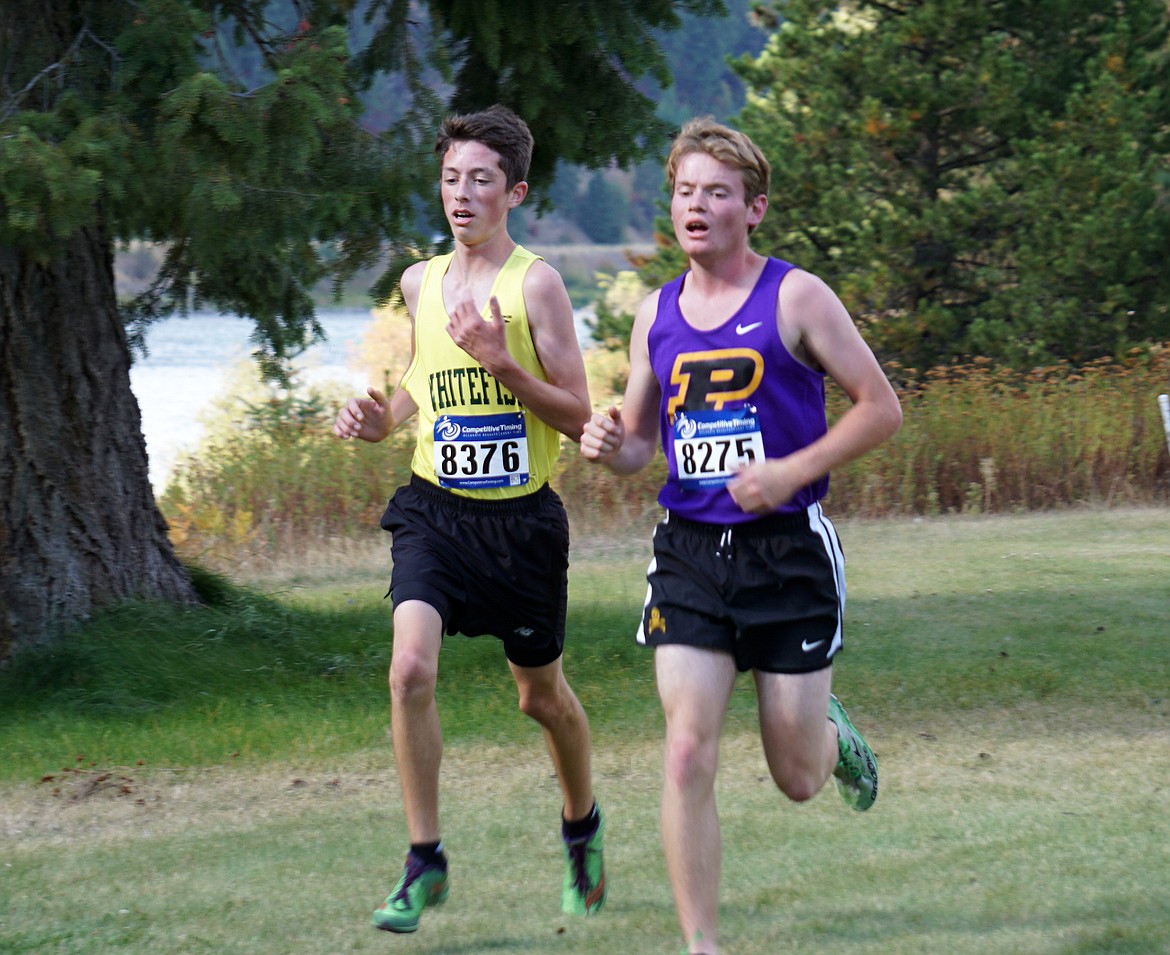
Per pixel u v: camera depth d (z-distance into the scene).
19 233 22.22
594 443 12.30
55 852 17.27
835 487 51.16
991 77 61.03
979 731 21.70
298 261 26.97
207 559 43.44
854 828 16.78
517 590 14.50
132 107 23.00
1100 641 27.95
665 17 28.61
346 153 24.70
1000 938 12.82
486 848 16.70
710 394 12.33
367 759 21.39
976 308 63.53
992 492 50.94
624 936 13.41
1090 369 57.38
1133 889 14.15
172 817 18.78
